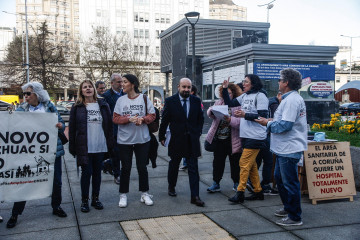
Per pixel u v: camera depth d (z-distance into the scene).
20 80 36.00
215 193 5.42
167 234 3.75
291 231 3.81
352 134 7.14
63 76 35.91
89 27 70.44
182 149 4.89
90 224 4.05
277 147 4.02
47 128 4.12
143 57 70.19
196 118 4.98
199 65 19.47
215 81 18.12
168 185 5.81
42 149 4.11
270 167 5.35
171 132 5.00
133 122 4.66
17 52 39.31
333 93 14.84
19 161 4.00
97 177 4.65
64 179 6.34
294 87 3.95
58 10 95.94
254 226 3.97
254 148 4.70
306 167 4.87
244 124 4.76
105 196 5.27
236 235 3.70
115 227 3.96
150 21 74.44
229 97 5.18
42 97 4.24
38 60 34.81
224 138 5.36
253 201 4.97
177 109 4.93
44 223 4.09
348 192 4.97
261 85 4.85
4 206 4.80
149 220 4.18
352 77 59.62
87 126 4.47
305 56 14.61
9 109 4.29
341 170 5.00
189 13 13.96
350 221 4.12
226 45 20.11
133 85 4.80
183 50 19.81
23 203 4.07
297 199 3.96
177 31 20.55
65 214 4.32
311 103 14.71
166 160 8.29
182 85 4.87
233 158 5.41
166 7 75.44
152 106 4.89
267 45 14.30
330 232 3.78
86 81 4.48
